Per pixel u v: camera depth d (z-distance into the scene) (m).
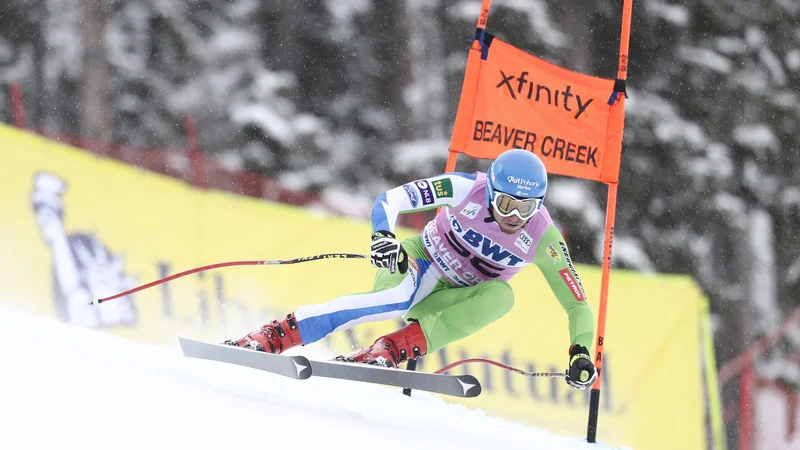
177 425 8.44
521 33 46.38
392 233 12.27
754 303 47.53
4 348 9.72
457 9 47.69
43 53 48.56
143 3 48.47
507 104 17.17
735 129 49.19
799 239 50.00
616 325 26.28
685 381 26.95
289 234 24.84
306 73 49.47
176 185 24.59
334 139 48.03
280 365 11.23
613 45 48.19
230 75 48.28
